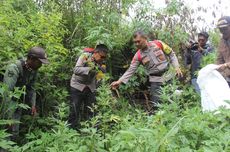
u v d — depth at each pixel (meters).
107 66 7.61
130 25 7.89
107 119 4.64
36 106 6.02
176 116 4.29
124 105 6.70
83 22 7.62
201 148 3.39
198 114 3.99
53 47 6.21
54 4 7.45
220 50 5.71
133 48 7.70
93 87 6.23
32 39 6.10
